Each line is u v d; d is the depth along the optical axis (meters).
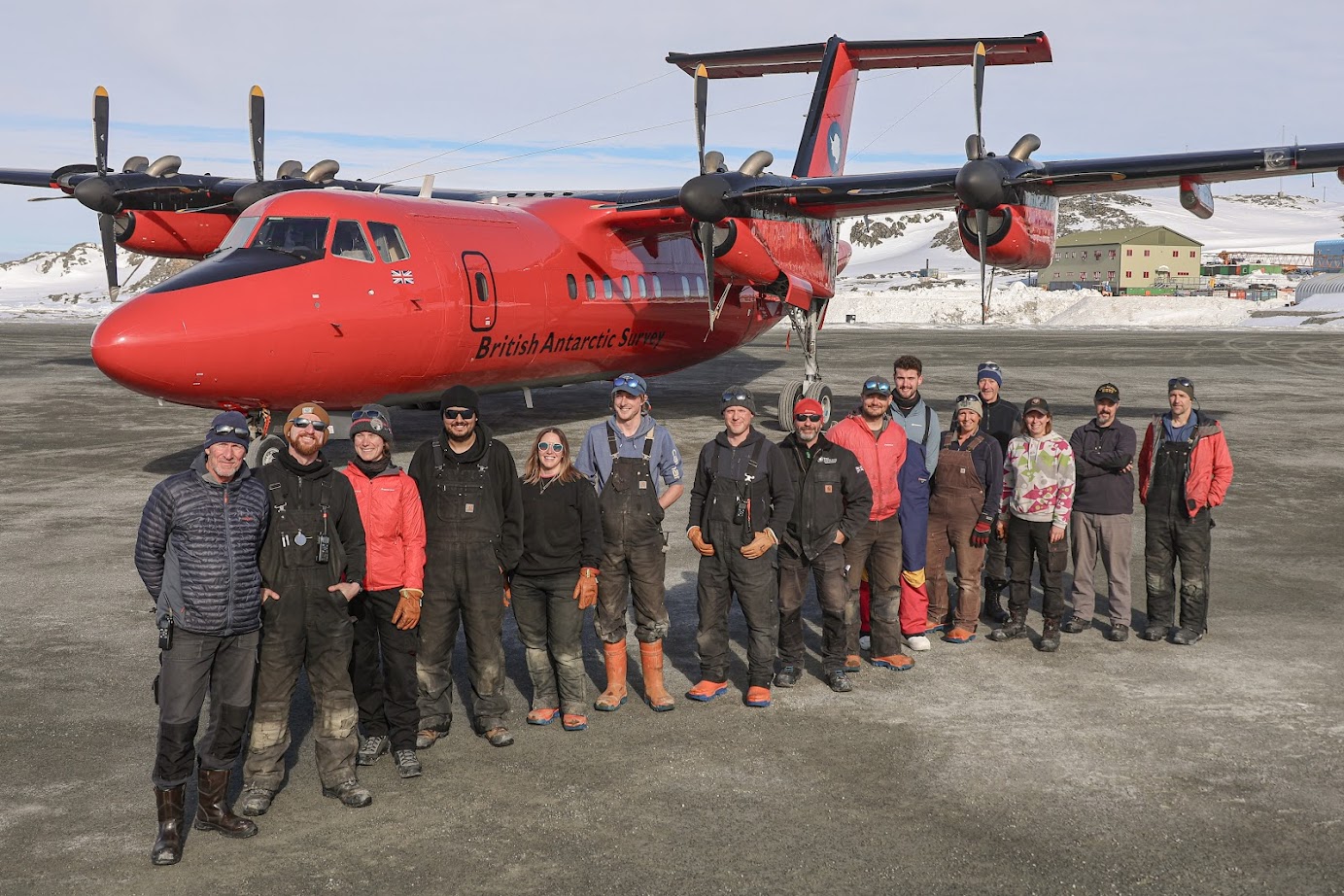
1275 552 9.50
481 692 5.47
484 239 13.77
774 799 4.81
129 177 18.00
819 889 4.05
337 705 4.76
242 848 4.38
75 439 15.95
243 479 4.48
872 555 6.52
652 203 15.08
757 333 20.09
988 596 7.61
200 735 5.53
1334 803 4.77
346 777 4.79
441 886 4.07
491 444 5.34
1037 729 5.62
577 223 15.33
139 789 4.91
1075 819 4.61
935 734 5.56
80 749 5.33
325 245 12.05
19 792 4.86
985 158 13.83
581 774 5.09
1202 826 4.55
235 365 11.13
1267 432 17.03
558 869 4.20
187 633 4.31
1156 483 7.00
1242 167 13.16
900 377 6.92
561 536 5.46
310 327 11.58
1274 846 4.38
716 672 6.09
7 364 29.16
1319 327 63.28
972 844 4.40
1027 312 84.31
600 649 7.02
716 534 5.89
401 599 4.98
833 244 16.95
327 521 4.67
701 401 20.67
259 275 11.47
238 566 4.37
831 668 6.25
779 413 16.86
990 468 6.94
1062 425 17.64
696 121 14.48
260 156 17.25
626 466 5.77
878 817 4.63
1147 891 4.04
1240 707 5.91
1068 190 14.69
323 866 4.23
